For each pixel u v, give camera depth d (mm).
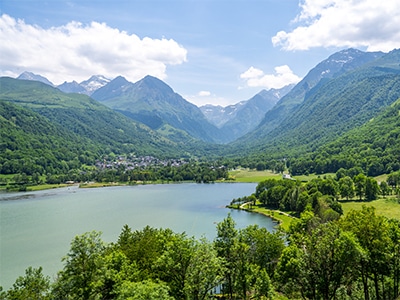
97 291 42156
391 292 50312
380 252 42812
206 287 43969
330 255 44719
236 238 54969
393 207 142375
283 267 56219
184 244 45688
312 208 135375
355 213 47156
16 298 41625
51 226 146000
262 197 190250
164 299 35094
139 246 55969
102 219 160500
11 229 141000
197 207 192750
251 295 61844
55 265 97875
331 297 46375
